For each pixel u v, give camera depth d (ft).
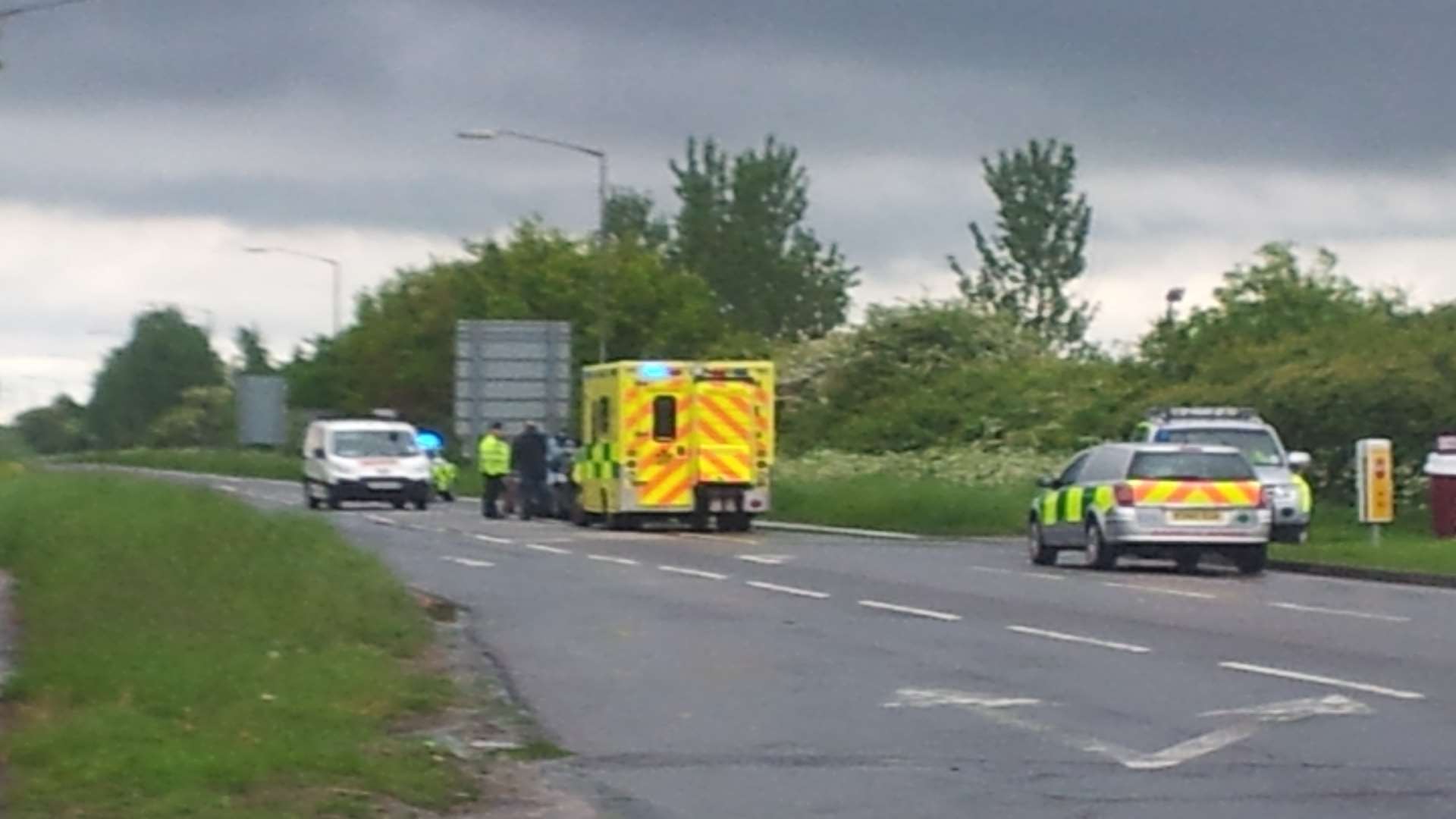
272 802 41.57
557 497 178.81
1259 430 138.10
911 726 55.26
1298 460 137.49
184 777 42.63
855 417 255.91
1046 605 92.12
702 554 129.49
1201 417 138.72
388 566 99.86
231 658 58.90
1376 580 114.21
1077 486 121.49
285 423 341.00
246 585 77.10
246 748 45.83
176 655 58.70
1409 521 163.12
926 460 226.99
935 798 44.93
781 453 252.62
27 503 123.13
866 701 59.98
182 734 47.47
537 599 93.91
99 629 64.23
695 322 278.87
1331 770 47.80
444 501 229.66
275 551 91.97
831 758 50.24
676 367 161.38
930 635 78.33
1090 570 119.03
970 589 101.71
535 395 224.12
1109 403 237.45
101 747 45.50
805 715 57.41
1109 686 63.05
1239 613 88.02
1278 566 121.49
